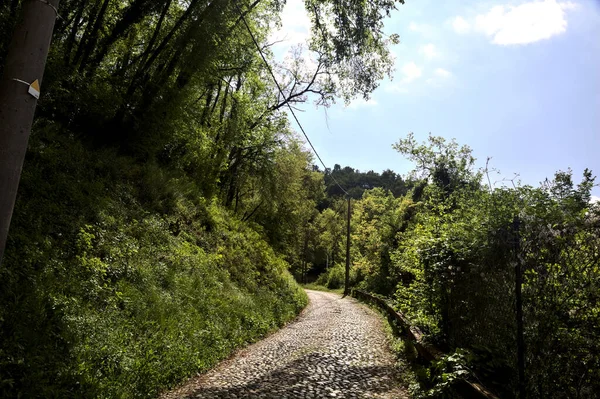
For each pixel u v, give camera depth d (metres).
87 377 4.78
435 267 6.44
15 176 3.23
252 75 22.44
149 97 12.77
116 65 14.76
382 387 6.09
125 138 12.65
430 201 12.09
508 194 5.21
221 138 21.28
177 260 10.26
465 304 5.86
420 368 6.29
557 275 3.76
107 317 6.30
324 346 9.55
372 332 11.85
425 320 7.57
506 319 4.57
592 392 3.36
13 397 3.87
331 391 5.84
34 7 3.39
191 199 15.16
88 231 7.92
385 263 25.02
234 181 26.39
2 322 4.49
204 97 22.02
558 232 3.79
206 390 5.91
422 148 24.80
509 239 4.43
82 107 11.09
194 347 7.48
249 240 18.62
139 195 11.56
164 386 5.89
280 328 13.55
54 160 8.59
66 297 5.84
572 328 3.60
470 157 24.23
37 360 4.45
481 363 4.64
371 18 12.04
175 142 16.25
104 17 12.91
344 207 68.88
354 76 15.24
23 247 5.95
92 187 9.27
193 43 13.00
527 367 4.05
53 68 9.50
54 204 7.55
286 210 33.81
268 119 24.41
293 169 31.31
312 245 65.56
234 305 11.31
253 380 6.51
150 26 14.80
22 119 3.27
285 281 20.42
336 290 45.38
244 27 16.58
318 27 14.15
